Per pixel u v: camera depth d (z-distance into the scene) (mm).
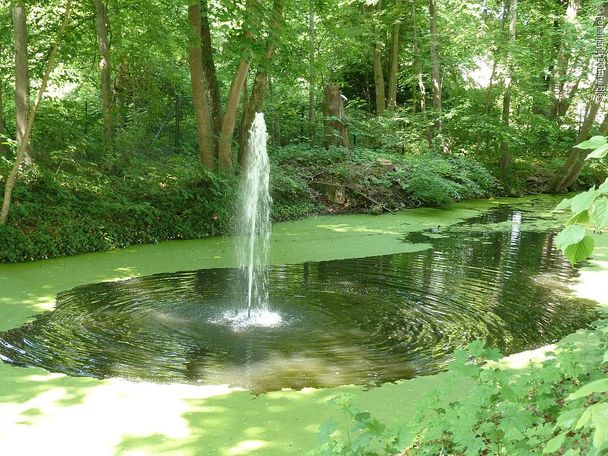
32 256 8609
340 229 12078
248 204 11875
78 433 3617
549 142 22250
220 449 3439
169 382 4453
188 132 14836
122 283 7430
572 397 1329
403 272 8305
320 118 18109
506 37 18828
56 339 5375
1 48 12016
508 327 5930
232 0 9867
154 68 14062
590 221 1624
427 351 5207
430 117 20406
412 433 2492
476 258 9406
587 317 6305
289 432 3662
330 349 5219
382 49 22906
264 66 11281
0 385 4332
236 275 7965
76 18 11805
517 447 2268
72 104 13109
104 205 9789
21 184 9188
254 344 5301
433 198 16047
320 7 13641
